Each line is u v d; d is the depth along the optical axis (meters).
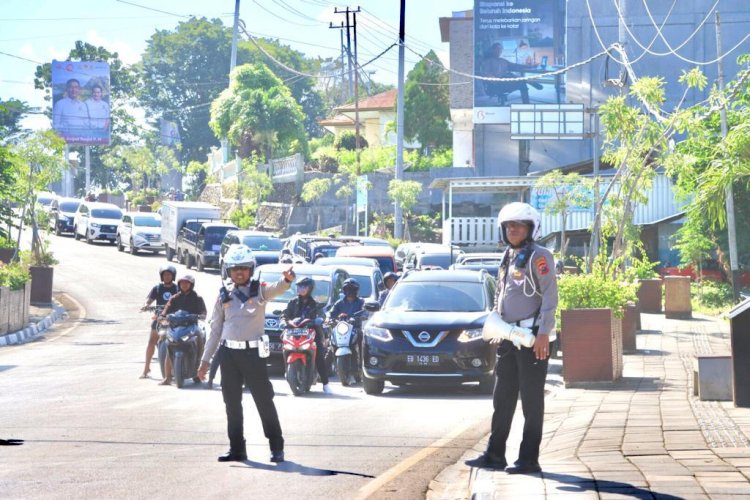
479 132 73.62
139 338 32.53
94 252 68.69
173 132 143.75
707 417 12.95
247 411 15.35
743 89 44.34
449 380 18.64
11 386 19.56
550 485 8.48
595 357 17.84
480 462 9.73
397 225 58.69
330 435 12.80
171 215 64.25
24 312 34.38
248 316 10.55
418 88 92.69
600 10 71.56
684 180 31.88
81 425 13.40
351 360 21.02
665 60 70.88
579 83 71.88
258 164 90.38
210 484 9.23
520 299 9.43
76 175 128.88
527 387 9.36
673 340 28.45
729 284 47.78
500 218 9.54
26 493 8.70
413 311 19.75
